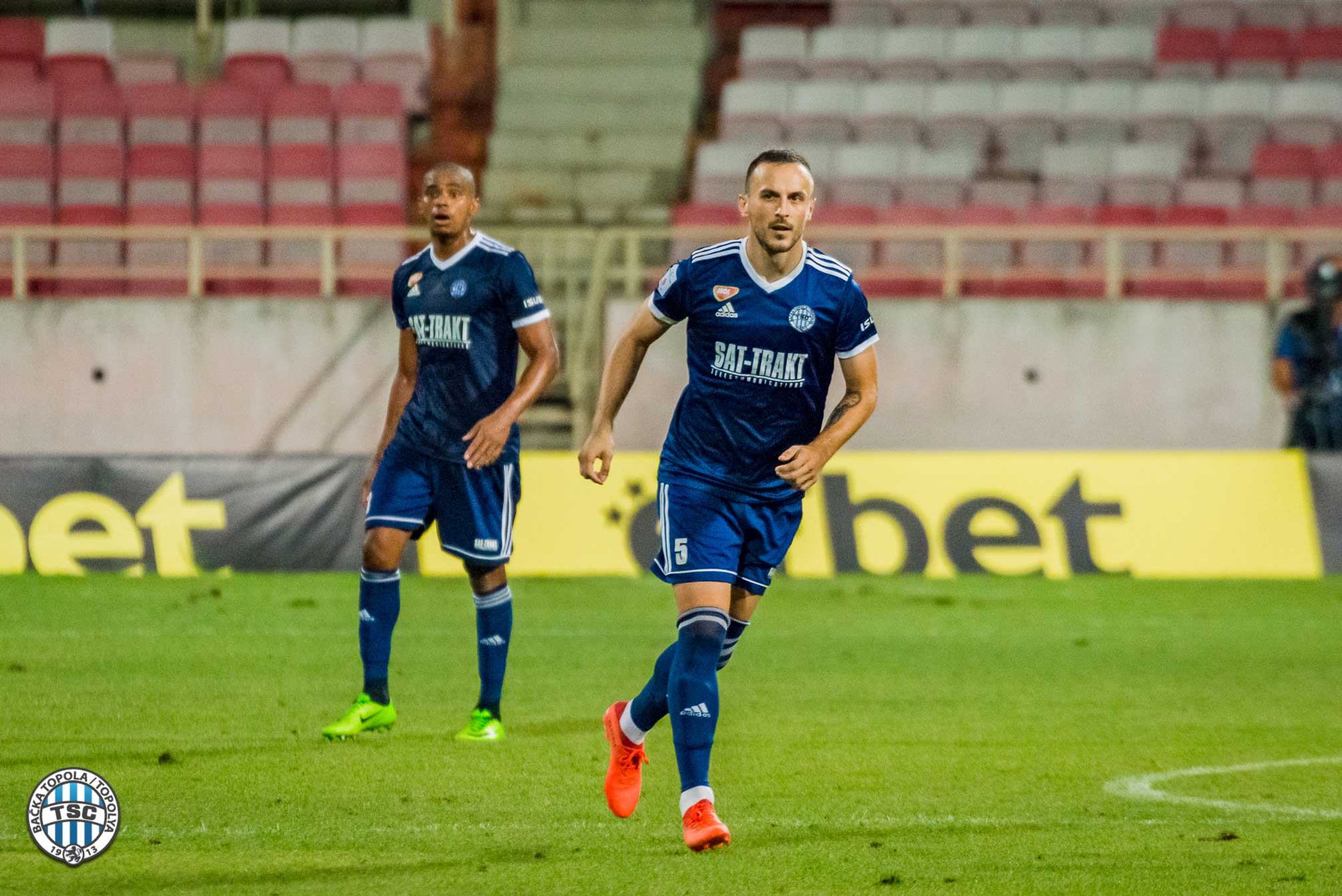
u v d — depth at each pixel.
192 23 79.69
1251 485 46.00
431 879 15.05
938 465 45.97
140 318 57.00
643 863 15.77
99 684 27.28
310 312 57.09
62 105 69.69
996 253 65.81
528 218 69.12
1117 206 66.56
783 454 16.31
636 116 75.38
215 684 27.41
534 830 17.16
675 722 15.95
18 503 44.66
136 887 14.66
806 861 15.91
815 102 74.00
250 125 69.50
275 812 17.83
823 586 43.31
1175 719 24.91
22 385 57.16
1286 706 26.17
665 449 17.48
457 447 22.22
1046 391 56.47
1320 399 46.53
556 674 28.97
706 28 80.12
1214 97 72.62
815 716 25.00
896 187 69.00
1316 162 69.06
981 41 76.56
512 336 22.39
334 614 36.81
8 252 66.44
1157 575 45.44
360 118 70.62
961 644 33.47
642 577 44.72
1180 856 16.19
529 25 81.19
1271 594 42.12
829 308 16.72
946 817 17.97
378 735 22.88
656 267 67.44
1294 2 77.19
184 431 57.19
